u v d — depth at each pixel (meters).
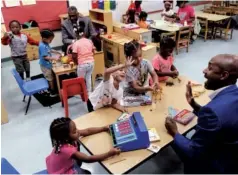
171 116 1.88
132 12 5.94
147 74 2.34
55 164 1.58
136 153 1.53
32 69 4.89
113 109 2.05
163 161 2.30
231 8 7.10
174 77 2.55
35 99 3.66
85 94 3.11
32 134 2.83
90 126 1.81
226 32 6.31
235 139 1.29
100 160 1.48
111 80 2.00
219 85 1.42
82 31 4.21
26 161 2.40
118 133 1.63
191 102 1.90
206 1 8.71
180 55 5.36
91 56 3.51
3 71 4.87
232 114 1.25
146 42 4.45
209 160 1.36
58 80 3.45
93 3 6.22
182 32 5.32
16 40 3.83
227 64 1.33
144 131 1.54
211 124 1.27
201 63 4.85
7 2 5.09
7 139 2.75
